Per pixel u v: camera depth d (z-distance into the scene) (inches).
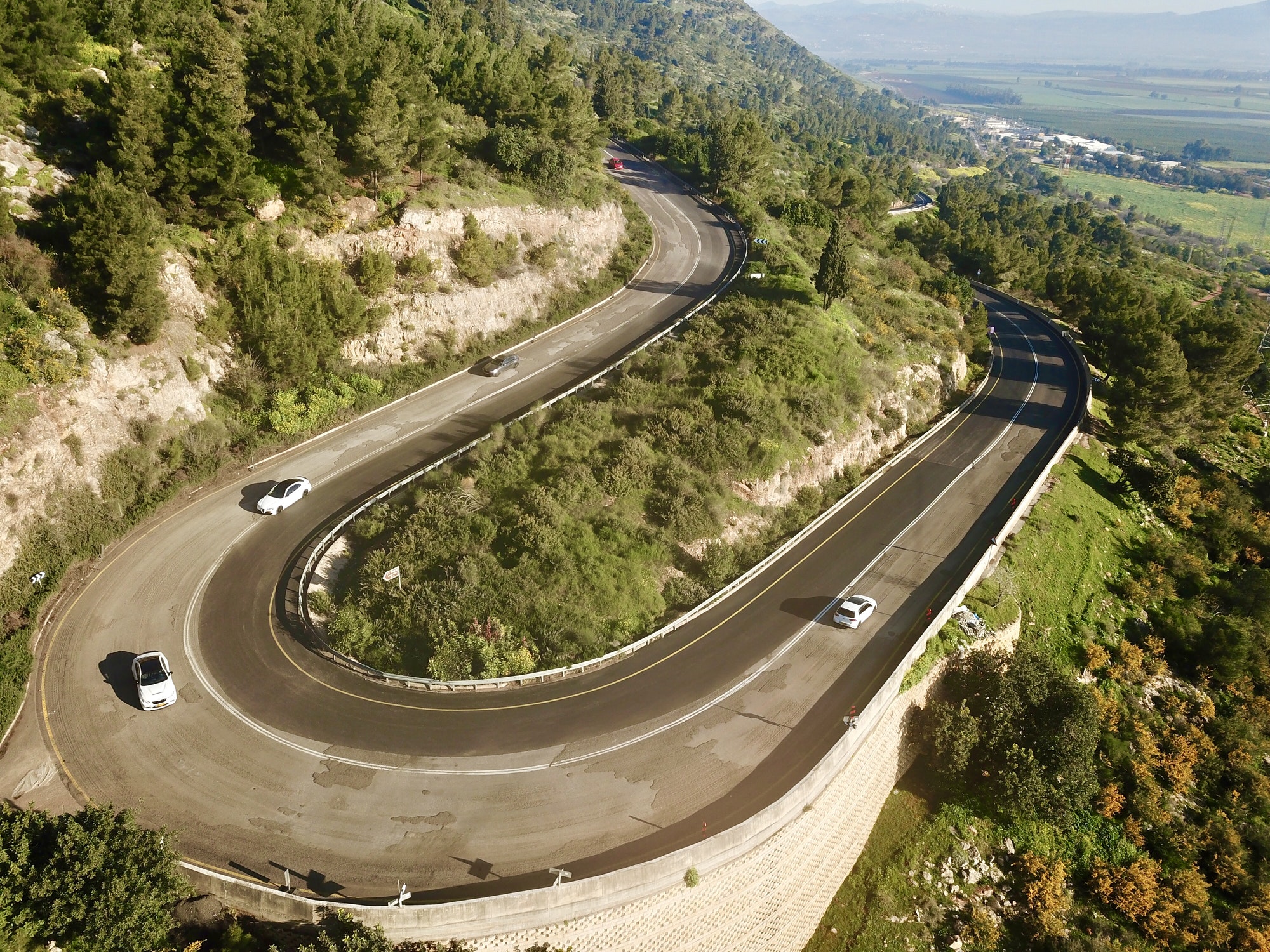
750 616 1438.2
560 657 1268.5
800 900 1119.0
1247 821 1453.0
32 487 1309.1
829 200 3944.4
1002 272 4033.0
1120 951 1197.7
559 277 2389.3
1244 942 1252.5
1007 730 1314.0
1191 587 1964.8
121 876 812.0
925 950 1157.1
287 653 1259.8
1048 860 1286.9
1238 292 5984.3
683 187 3467.0
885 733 1268.5
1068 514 1951.3
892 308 2578.7
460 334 2097.7
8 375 1317.7
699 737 1163.3
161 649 1234.0
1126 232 7504.9
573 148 2714.1
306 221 1893.5
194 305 1673.2
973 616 1497.3
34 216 1515.7
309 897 895.1
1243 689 1721.2
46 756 1044.5
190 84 1676.9
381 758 1087.0
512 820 1010.1
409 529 1438.2
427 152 2096.5
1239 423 2923.2
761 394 1835.6
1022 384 2632.9
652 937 967.6
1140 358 2411.4
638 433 1706.4
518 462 1616.6
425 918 871.1
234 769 1050.7
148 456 1508.4
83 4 1887.3
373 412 1881.2
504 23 5920.3
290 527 1517.0
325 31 2308.1
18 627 1220.5
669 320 2329.0
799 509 1736.0
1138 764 1469.0
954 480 1988.2
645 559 1457.9
